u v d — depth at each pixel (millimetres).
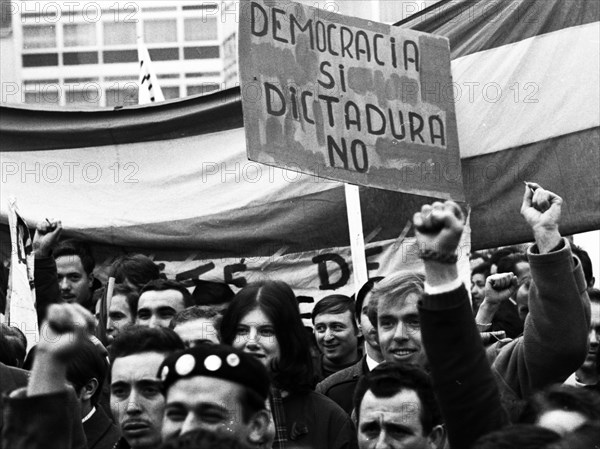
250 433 3467
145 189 7539
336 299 6109
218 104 7441
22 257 5918
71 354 3041
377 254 7332
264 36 6184
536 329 4125
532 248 4180
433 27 7336
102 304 6617
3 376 4238
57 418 3014
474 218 7254
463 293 3473
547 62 7195
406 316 4836
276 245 7383
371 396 4129
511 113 7219
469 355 3490
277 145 6176
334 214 7316
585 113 7121
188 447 2836
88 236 7539
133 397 4266
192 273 7496
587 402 3709
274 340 4730
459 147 6824
